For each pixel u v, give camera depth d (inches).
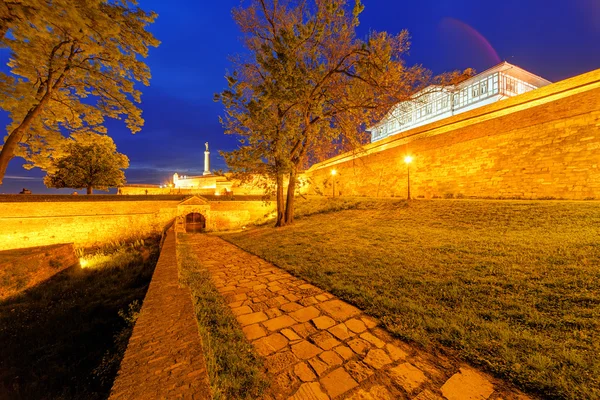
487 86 915.4
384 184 804.0
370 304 157.0
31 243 705.0
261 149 410.3
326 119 434.0
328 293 185.8
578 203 319.0
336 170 1057.5
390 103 406.0
